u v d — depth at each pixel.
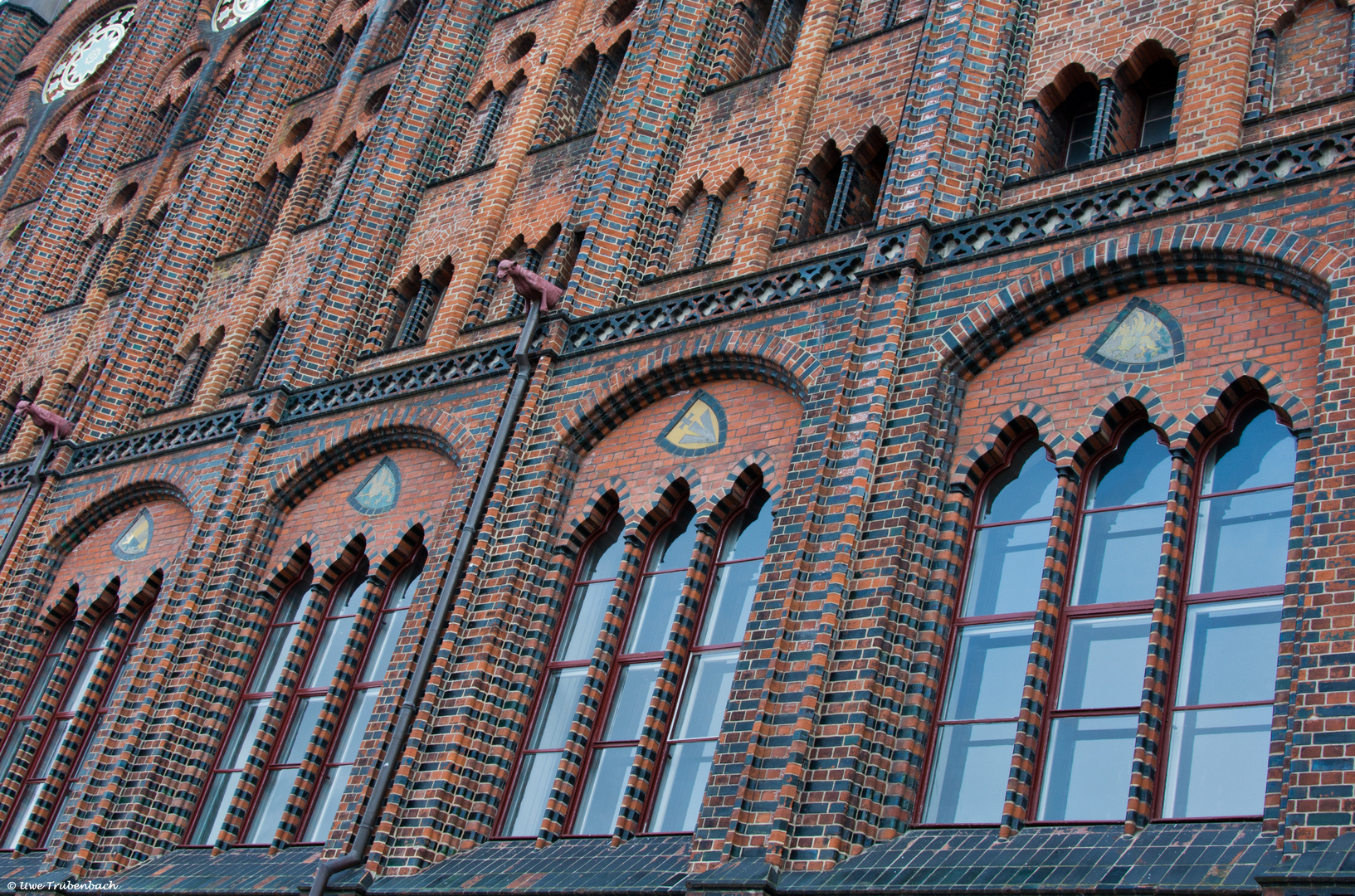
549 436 20.64
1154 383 15.99
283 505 23.86
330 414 24.02
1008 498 16.77
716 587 18.53
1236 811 13.59
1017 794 14.60
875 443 17.11
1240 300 15.87
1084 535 15.97
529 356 21.55
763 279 19.84
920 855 14.49
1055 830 14.37
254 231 31.59
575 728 18.36
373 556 22.23
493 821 18.48
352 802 19.00
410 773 18.77
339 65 34.03
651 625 18.95
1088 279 16.83
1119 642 15.17
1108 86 19.39
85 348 32.75
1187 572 15.08
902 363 17.64
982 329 17.25
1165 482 15.77
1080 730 14.89
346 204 27.33
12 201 40.16
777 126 22.55
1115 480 16.11
